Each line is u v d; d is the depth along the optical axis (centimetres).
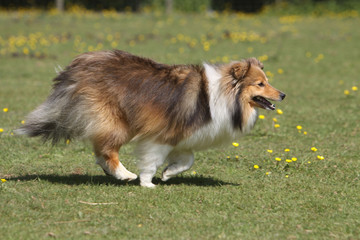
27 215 884
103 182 1112
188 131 1013
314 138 1562
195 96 1010
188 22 4503
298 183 1137
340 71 2745
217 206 966
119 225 856
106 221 874
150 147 1030
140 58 1042
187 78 1016
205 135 1030
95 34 3725
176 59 2777
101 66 1009
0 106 1881
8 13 4747
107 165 1045
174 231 838
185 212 930
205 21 4578
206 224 872
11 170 1192
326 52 3288
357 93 2230
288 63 2945
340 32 4100
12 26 3925
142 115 1001
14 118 1705
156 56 2858
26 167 1223
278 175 1206
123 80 1003
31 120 1057
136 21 4494
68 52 3095
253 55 3081
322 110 1917
